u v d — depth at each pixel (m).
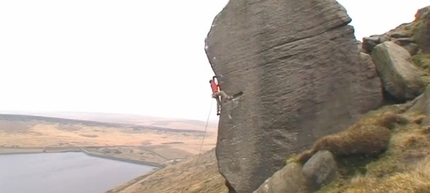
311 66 15.03
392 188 9.95
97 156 199.12
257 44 15.70
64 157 193.62
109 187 115.81
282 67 15.27
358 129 12.88
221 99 15.98
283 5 15.64
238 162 15.16
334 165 12.19
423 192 9.27
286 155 14.60
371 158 11.95
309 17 15.28
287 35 15.44
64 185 117.75
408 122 12.91
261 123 15.14
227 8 16.53
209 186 55.97
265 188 13.10
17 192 106.25
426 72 15.52
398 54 15.79
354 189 10.91
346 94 14.66
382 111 14.28
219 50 16.36
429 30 17.25
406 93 14.73
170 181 86.06
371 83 15.02
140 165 171.38
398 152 11.56
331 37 14.97
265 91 15.32
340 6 15.08
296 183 12.56
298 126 14.77
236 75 15.84
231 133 15.52
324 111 14.67
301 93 14.98
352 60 14.81
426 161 10.43
